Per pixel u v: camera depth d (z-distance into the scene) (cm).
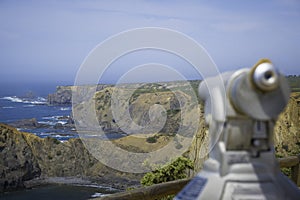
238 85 156
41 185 2472
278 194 162
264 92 155
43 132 2930
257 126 165
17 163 2744
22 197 2445
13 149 2834
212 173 169
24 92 13812
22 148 2789
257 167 164
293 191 167
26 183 2672
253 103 155
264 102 155
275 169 167
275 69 150
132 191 351
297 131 873
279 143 843
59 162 2317
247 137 165
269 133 166
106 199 333
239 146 166
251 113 156
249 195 160
